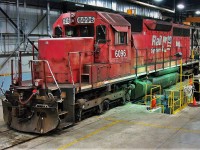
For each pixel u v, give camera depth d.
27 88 6.78
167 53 13.88
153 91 11.78
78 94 7.59
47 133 6.81
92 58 8.30
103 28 8.30
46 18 13.70
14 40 12.35
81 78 7.90
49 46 7.61
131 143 6.09
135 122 7.70
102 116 8.33
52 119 6.45
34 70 7.78
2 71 11.64
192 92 10.80
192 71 17.36
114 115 8.45
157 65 12.20
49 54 7.62
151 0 21.31
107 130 7.00
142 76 11.35
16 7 12.13
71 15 8.45
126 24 9.34
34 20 13.20
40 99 6.61
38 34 13.48
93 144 6.05
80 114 7.48
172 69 13.99
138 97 10.73
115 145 5.98
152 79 11.59
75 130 7.00
